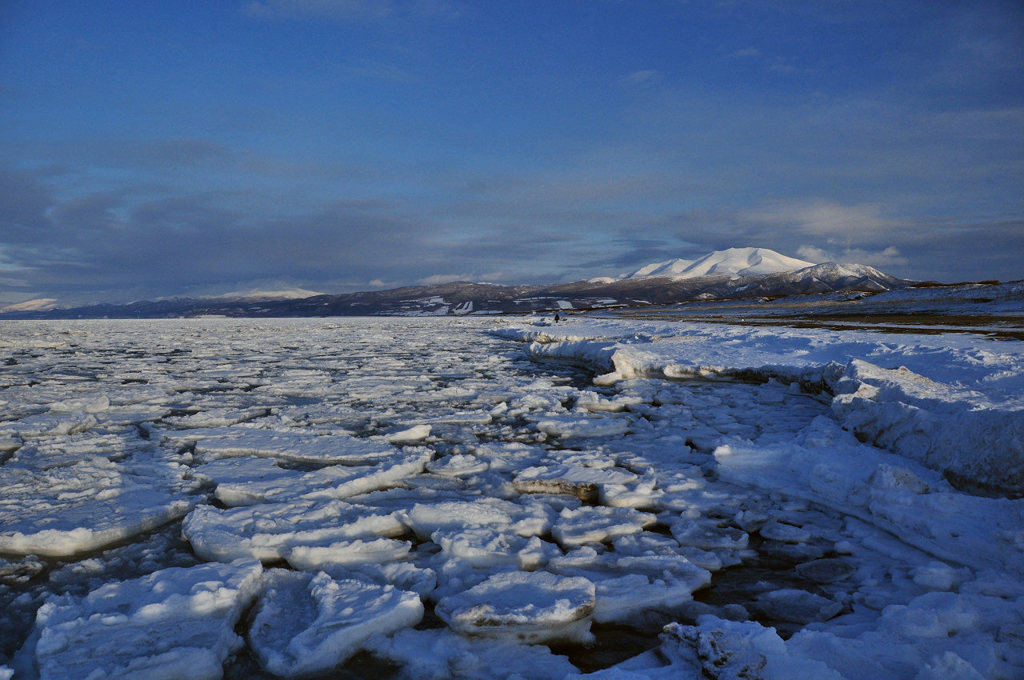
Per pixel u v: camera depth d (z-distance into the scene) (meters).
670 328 24.09
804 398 9.36
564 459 6.07
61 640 2.85
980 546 3.59
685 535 4.28
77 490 5.07
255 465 5.81
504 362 16.03
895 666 2.58
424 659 2.83
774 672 2.44
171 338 26.52
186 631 2.96
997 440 4.29
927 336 14.83
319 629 2.94
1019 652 2.63
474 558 3.85
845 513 4.57
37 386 10.83
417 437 7.17
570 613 2.99
